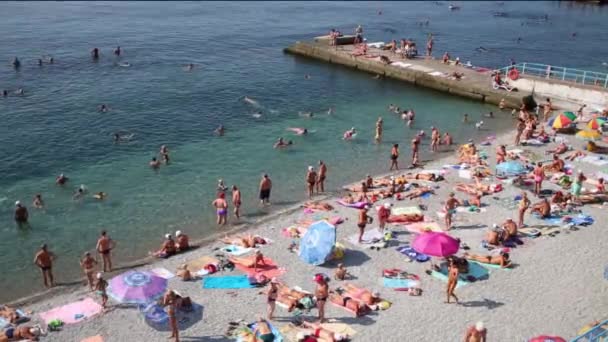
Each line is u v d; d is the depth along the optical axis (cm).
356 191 3616
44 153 4162
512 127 4997
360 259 2755
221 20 10519
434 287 2516
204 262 2716
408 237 2977
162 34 8869
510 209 3303
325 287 2231
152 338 2178
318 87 6219
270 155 4272
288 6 12825
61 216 3278
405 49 7162
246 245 2886
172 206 3434
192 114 5138
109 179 3781
